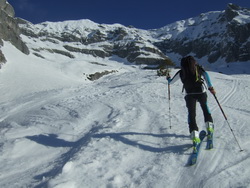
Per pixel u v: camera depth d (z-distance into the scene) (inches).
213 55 5772.6
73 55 5772.6
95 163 144.3
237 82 641.0
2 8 2928.2
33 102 614.9
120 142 179.8
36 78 1969.7
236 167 127.6
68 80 2273.6
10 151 186.7
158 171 132.2
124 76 1029.8
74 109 367.2
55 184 120.2
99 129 218.5
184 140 173.6
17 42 3051.2
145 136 190.7
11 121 368.5
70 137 219.5
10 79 1828.2
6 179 145.8
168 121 231.6
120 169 139.0
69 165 138.3
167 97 438.3
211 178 119.0
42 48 5315.0
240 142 161.3
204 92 166.6
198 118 243.0
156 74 948.0
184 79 168.6
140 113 281.1
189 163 137.2
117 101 409.4
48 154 183.8
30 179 139.6
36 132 249.3
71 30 7381.9
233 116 246.7
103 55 6151.6
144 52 5792.3
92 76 2893.7
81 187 121.0
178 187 116.8
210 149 152.7
